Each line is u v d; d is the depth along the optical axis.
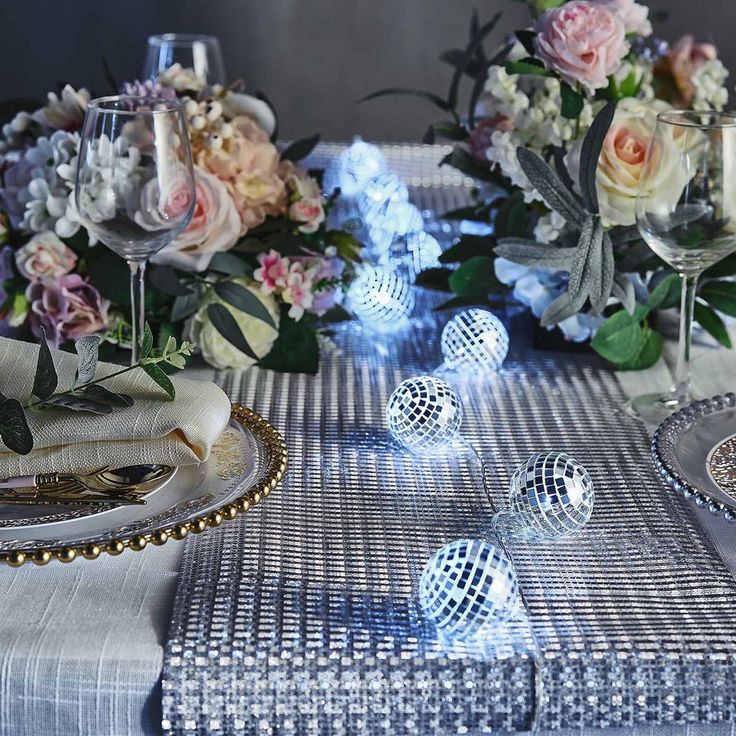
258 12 2.93
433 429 0.87
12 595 0.67
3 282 1.04
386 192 1.20
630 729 0.64
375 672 0.62
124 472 0.75
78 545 0.64
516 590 0.64
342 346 1.16
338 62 2.98
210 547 0.72
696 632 0.64
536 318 1.14
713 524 0.78
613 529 0.76
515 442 0.91
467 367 1.06
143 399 0.77
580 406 0.99
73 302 1.03
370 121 3.04
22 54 2.94
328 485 0.83
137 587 0.68
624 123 1.03
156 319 1.09
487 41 2.93
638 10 1.12
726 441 0.83
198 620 0.64
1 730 0.63
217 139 1.04
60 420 0.74
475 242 1.18
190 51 1.76
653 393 1.02
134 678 0.62
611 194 1.03
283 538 0.74
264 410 0.97
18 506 0.70
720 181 0.88
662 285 1.06
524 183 1.08
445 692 0.62
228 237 1.03
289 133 3.04
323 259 1.11
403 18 2.93
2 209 1.05
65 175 0.99
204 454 0.74
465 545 0.64
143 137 0.86
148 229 0.88
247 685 0.62
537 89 1.14
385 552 0.73
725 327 1.11
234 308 1.06
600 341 1.04
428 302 1.32
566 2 1.15
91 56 2.95
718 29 2.86
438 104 1.30
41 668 0.62
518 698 0.62
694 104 1.21
